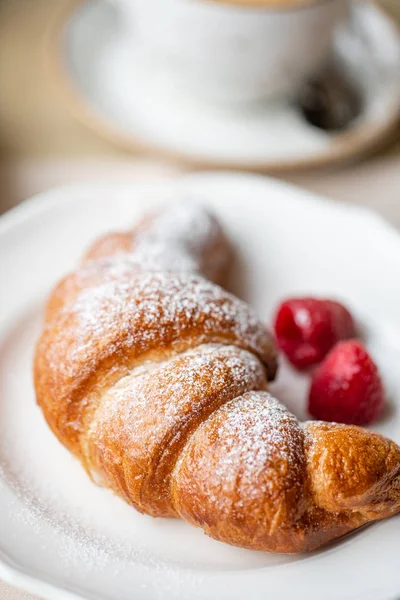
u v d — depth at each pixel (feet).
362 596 1.15
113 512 1.22
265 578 1.16
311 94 1.72
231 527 1.15
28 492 1.23
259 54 1.61
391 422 1.31
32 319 1.39
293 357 1.37
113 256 1.36
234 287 1.46
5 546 1.17
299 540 1.15
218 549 1.20
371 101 1.70
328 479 1.15
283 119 1.69
